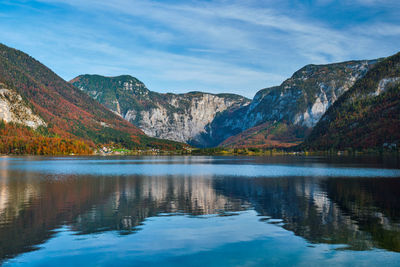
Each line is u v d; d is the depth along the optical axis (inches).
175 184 3216.0
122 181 3489.2
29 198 2321.6
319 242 1312.7
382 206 2014.0
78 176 4052.7
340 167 5565.9
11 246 1262.3
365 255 1176.8
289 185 3090.6
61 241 1322.6
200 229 1494.8
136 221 1641.2
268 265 1098.7
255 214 1798.7
